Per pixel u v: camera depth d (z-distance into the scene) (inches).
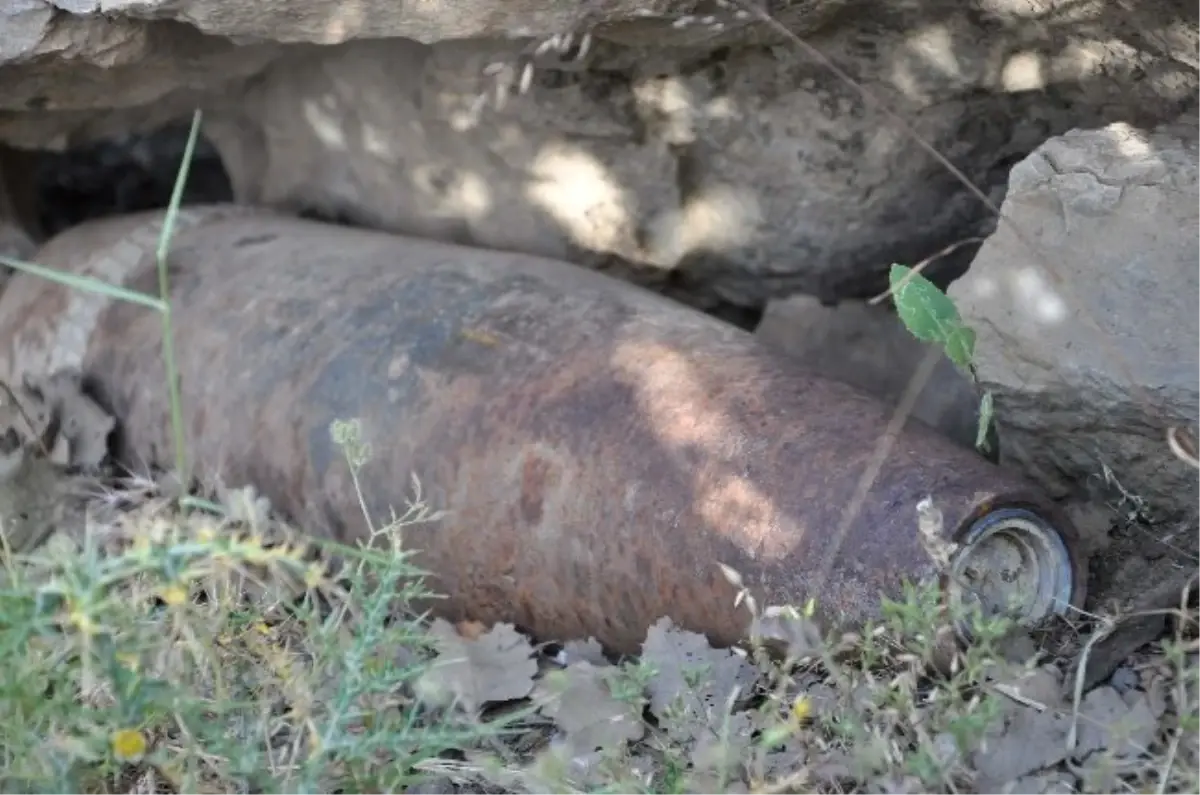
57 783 72.3
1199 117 107.3
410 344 116.4
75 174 164.6
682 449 98.9
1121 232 98.0
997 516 89.5
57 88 134.2
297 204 156.1
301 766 78.4
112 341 134.9
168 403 128.6
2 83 130.6
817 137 126.0
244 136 157.2
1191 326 95.6
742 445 97.1
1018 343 101.7
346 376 117.2
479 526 106.4
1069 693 89.7
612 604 100.9
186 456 126.0
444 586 109.7
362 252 131.0
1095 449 102.2
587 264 141.3
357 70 142.3
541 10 110.4
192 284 134.5
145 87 138.4
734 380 102.5
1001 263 102.3
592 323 112.1
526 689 99.1
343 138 148.6
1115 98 115.5
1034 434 104.7
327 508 116.0
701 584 95.7
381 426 113.4
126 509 125.4
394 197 148.3
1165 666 86.9
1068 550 92.8
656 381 104.0
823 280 135.5
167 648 79.7
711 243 136.6
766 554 93.0
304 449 117.3
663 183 134.9
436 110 139.4
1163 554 100.2
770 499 94.0
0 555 88.7
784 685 84.0
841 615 90.0
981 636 82.5
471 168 142.0
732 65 125.1
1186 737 81.4
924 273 132.9
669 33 116.6
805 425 97.1
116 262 141.6
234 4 114.7
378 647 89.4
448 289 120.5
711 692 92.4
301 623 97.3
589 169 136.4
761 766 80.0
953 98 120.3
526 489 104.5
